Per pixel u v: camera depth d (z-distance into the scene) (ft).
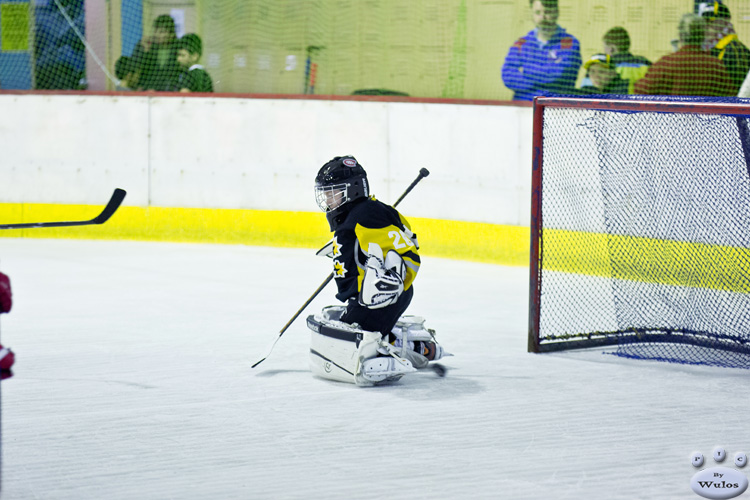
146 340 37.63
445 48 61.11
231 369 33.24
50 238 64.59
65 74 66.54
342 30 63.52
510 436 25.85
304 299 45.96
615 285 39.17
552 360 34.78
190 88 65.31
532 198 35.96
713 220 39.32
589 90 56.54
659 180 39.34
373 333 30.45
